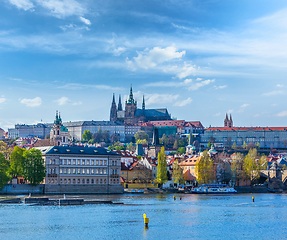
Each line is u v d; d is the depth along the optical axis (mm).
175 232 138375
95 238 129250
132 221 155375
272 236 134750
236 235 135625
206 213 177375
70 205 192125
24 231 136750
